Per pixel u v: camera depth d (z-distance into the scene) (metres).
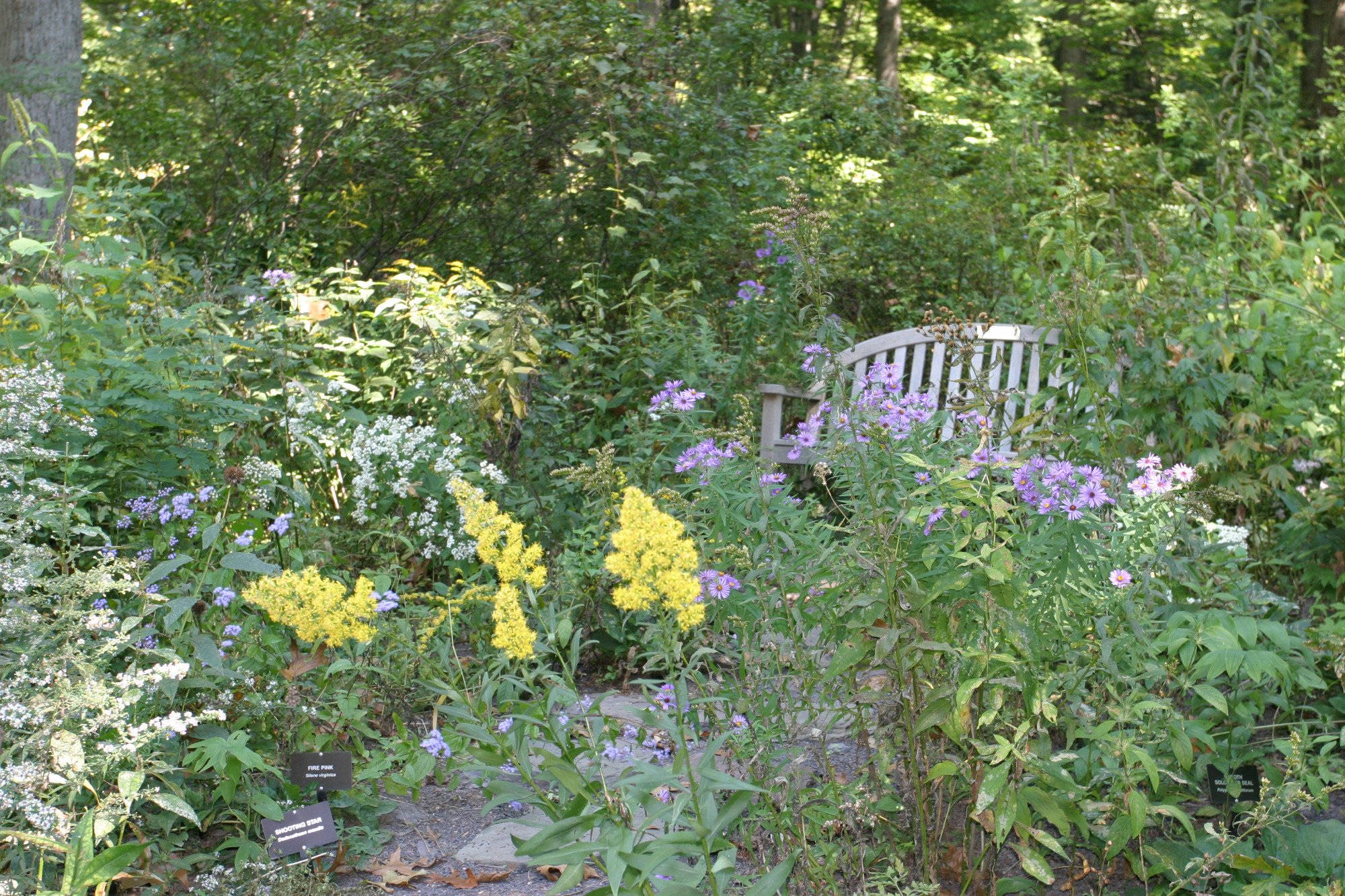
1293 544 4.47
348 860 3.04
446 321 5.35
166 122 7.12
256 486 4.11
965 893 2.72
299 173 7.07
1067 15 17.97
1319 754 3.19
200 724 3.05
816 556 2.88
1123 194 9.66
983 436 2.97
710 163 7.48
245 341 4.72
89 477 3.71
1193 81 15.23
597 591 4.25
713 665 3.40
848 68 21.27
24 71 6.31
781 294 5.67
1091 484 2.67
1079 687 2.74
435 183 7.04
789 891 2.70
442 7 7.36
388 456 4.69
